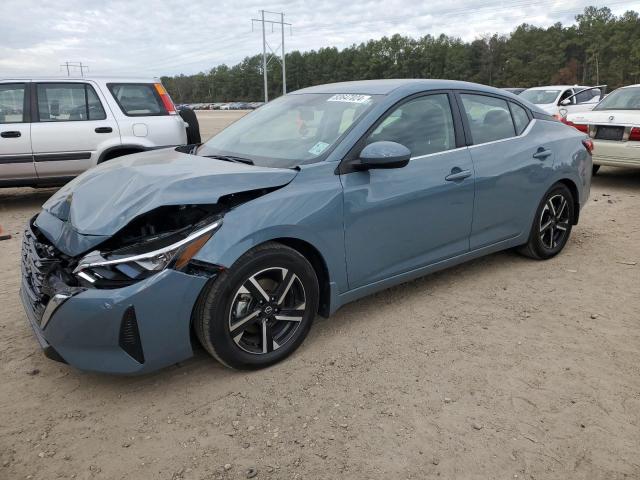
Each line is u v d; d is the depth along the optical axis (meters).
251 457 2.42
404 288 4.27
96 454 2.45
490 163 4.08
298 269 3.07
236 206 2.90
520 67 100.25
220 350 2.87
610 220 6.38
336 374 3.06
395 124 3.58
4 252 5.33
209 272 2.74
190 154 3.84
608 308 3.90
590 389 2.90
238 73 129.50
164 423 2.65
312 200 3.09
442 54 104.81
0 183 7.00
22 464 2.38
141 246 2.69
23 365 3.18
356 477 2.30
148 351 2.66
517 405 2.77
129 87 7.58
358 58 109.88
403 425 2.62
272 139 3.73
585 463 2.38
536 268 4.70
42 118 7.09
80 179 3.50
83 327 2.58
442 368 3.11
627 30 91.00
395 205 3.47
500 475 2.31
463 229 3.99
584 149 4.96
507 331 3.55
